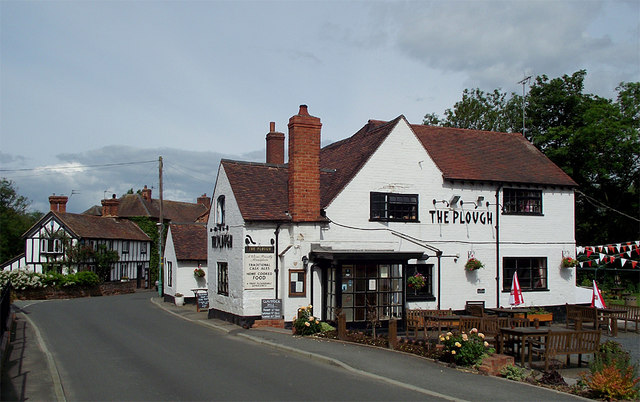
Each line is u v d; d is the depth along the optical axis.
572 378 12.30
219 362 12.76
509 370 11.52
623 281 34.72
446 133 25.70
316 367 12.16
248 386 10.27
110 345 15.55
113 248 49.69
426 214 21.48
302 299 19.17
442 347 13.55
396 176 21.08
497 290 22.45
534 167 24.69
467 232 22.12
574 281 24.06
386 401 9.25
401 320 19.17
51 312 26.48
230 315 20.52
